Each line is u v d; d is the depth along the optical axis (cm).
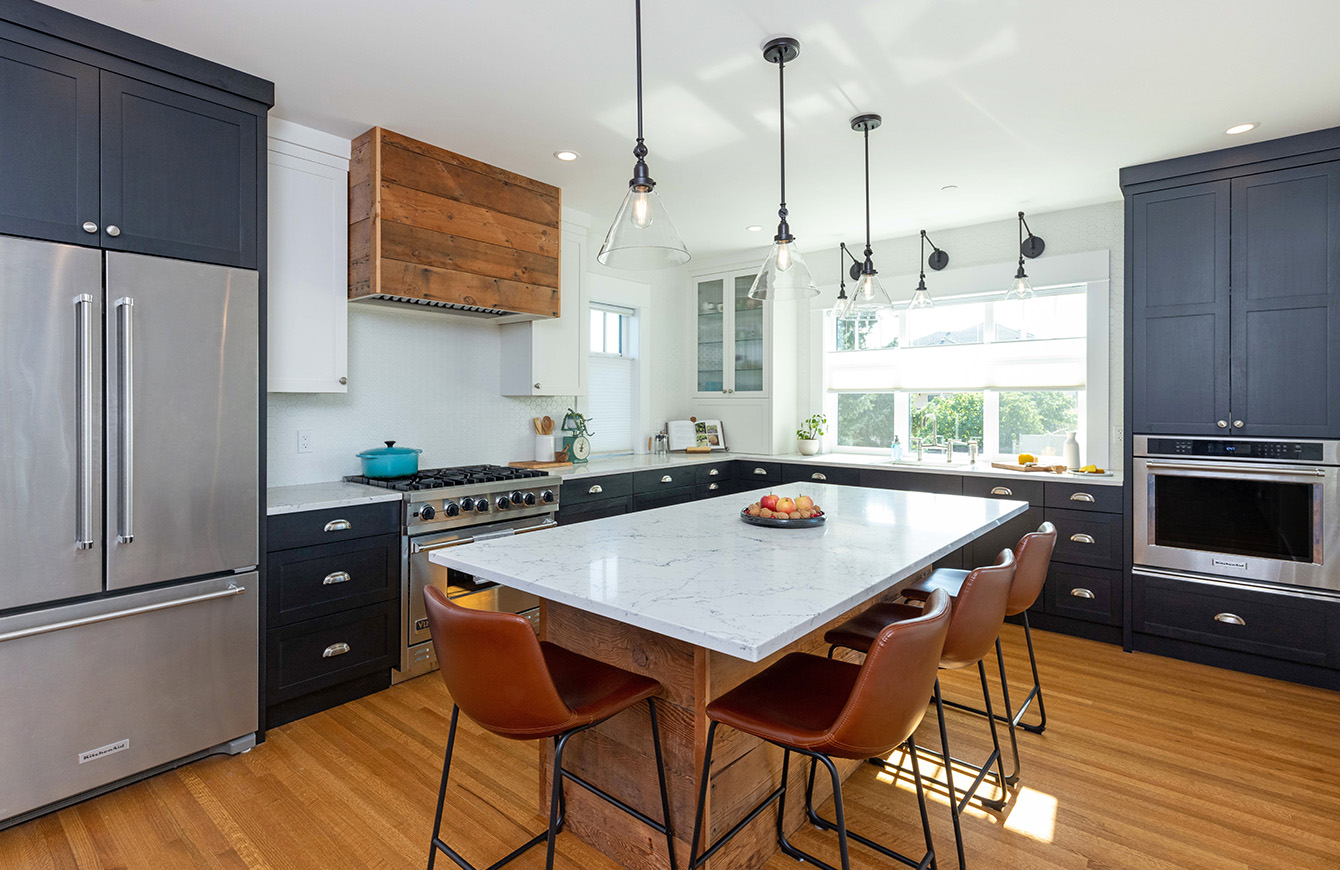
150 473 215
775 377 506
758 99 262
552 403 441
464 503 317
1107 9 202
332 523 273
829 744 128
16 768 192
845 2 199
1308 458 296
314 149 292
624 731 181
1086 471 384
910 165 334
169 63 219
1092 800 211
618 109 271
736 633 123
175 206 221
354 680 286
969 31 215
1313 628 298
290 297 286
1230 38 218
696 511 267
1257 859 183
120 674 211
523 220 349
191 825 198
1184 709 276
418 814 204
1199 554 325
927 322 475
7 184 188
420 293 304
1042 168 338
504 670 135
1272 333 304
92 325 202
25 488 191
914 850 187
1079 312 415
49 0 193
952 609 172
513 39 219
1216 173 315
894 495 312
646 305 514
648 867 176
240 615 238
